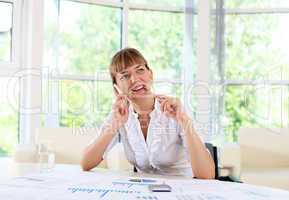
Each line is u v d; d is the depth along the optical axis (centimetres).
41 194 101
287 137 326
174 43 395
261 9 384
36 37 337
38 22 338
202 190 109
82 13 367
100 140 162
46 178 125
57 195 100
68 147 286
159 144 158
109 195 100
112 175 136
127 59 165
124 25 382
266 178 262
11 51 346
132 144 165
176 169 160
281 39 381
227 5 388
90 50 370
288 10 379
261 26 385
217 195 103
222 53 382
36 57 337
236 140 378
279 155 323
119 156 242
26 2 347
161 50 393
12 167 159
